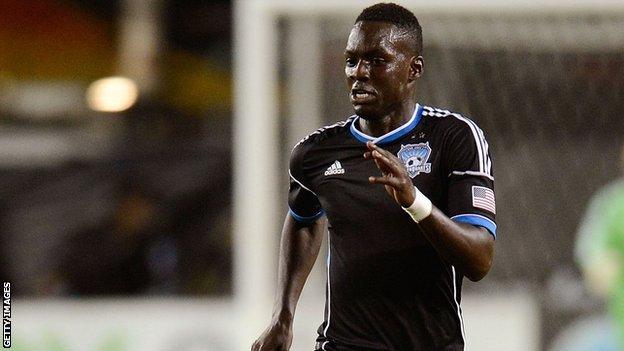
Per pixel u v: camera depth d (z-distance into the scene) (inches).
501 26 1094.4
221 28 2160.4
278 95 1107.9
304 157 644.7
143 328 1178.0
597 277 1067.3
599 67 1086.4
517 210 1087.6
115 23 2149.4
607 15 1078.4
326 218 692.7
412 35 608.1
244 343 1131.9
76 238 1579.7
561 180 1082.7
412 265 610.5
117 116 2058.3
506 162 1089.4
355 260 618.5
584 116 1086.4
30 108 2062.0
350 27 1095.6
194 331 1160.2
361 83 601.0
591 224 1072.8
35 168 1930.4
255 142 1105.4
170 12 2212.1
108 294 1504.7
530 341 1078.4
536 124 1087.6
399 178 550.3
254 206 1103.0
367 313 621.0
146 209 1660.9
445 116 618.2
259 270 1104.2
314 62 1095.0
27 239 1742.1
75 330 1189.1
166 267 1502.2
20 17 2084.2
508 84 1092.5
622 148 1077.1
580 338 1071.6
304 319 1072.8
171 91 2112.5
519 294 1087.0
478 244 572.7
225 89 2098.9
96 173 1804.9
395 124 618.5
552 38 1091.3
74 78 2092.8
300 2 1094.4
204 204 1680.6
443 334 618.8
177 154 1791.3
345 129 635.5
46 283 1544.0
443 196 609.3
